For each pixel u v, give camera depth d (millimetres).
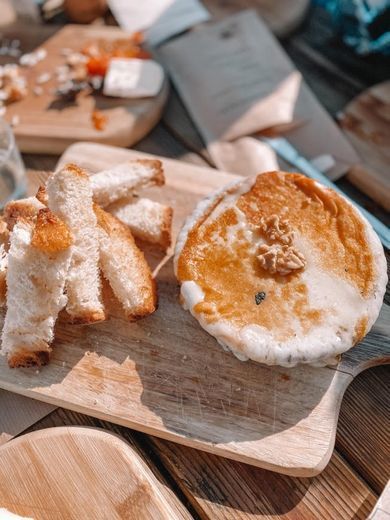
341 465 253
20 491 238
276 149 387
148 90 404
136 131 396
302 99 415
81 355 278
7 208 291
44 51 453
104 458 243
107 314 289
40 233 250
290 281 265
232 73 430
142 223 310
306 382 265
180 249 280
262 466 248
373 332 281
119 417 259
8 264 258
